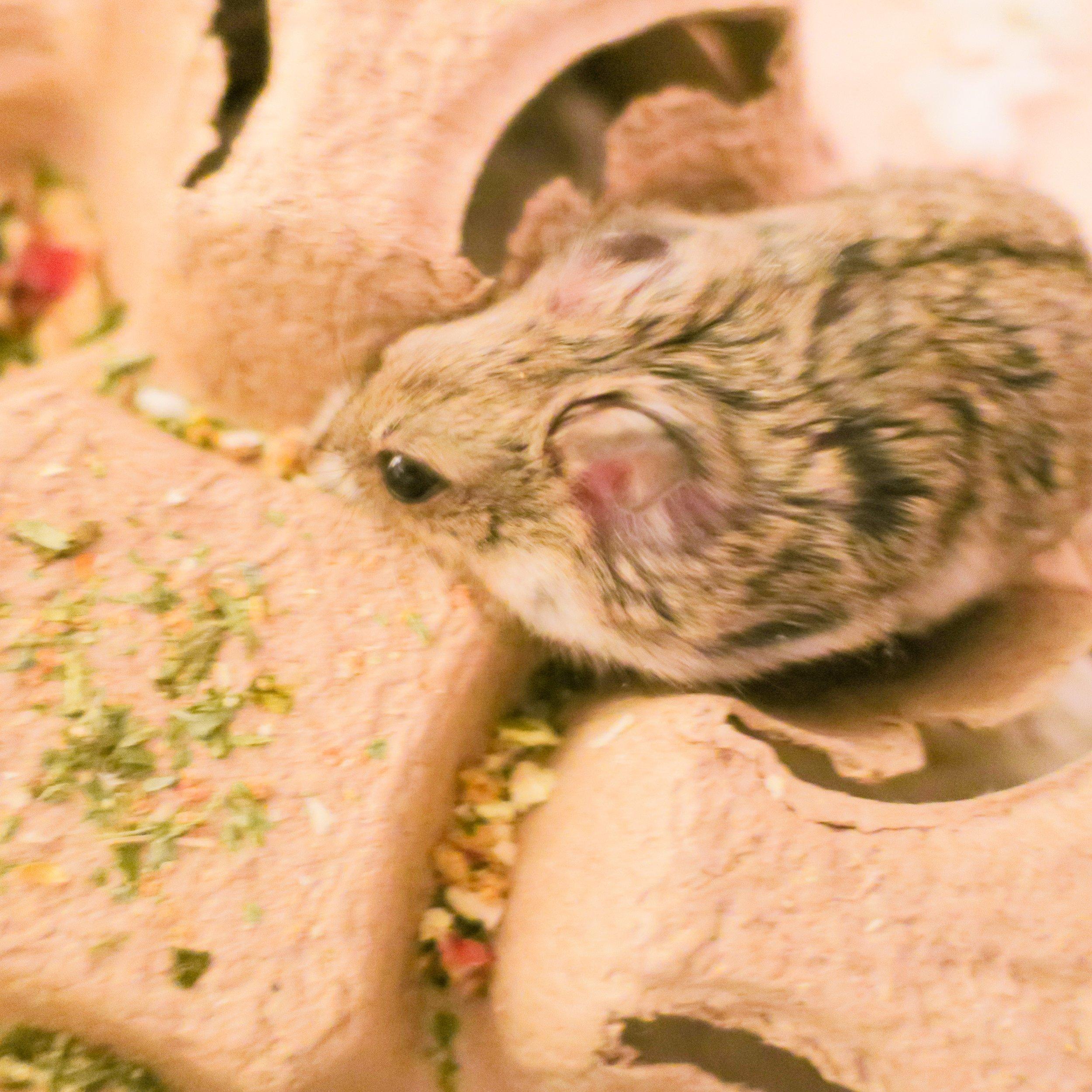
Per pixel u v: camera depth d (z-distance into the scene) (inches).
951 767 6.8
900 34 10.0
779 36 7.5
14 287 8.2
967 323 6.8
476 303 7.0
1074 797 6.5
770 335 6.8
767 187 8.1
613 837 6.4
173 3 7.2
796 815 6.3
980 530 7.0
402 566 6.9
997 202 7.2
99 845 6.1
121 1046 6.1
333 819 6.3
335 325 7.1
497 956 6.9
